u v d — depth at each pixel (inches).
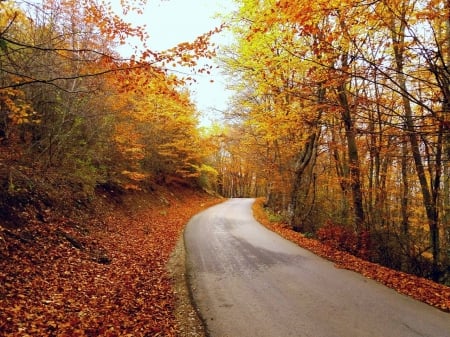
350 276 357.7
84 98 514.3
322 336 217.2
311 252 482.0
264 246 521.0
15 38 346.0
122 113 658.8
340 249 523.8
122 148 678.5
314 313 255.3
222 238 591.2
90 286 291.0
